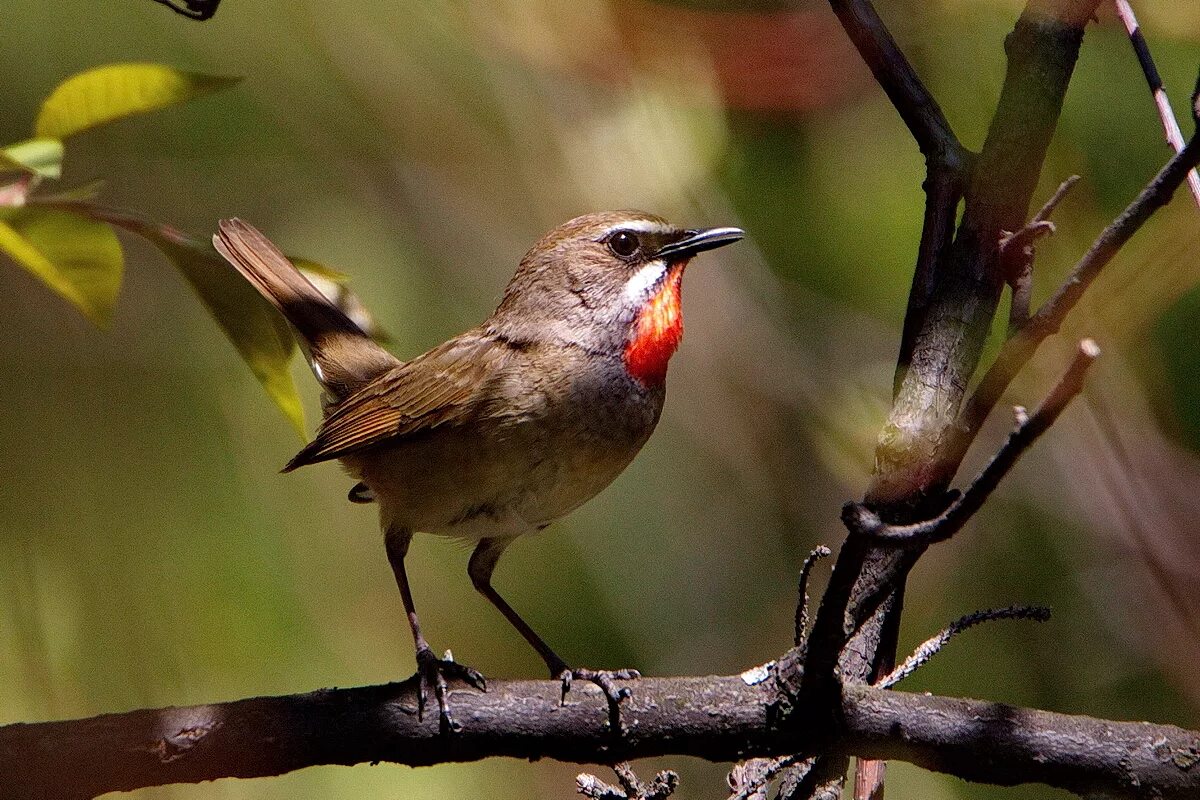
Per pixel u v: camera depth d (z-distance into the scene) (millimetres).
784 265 11562
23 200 5656
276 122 12375
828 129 11406
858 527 4809
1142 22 9922
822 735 6023
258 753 6293
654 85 11086
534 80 11578
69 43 11898
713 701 6172
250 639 10445
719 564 12148
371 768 10312
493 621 11750
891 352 11359
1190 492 9344
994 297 5969
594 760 6301
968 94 10430
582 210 11359
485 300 12211
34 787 6145
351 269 12094
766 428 12062
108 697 9766
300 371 11609
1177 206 9164
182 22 12039
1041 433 4324
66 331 11242
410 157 12000
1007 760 5855
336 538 11219
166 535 10711
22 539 10156
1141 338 9914
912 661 6082
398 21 11812
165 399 11273
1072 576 11055
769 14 11156
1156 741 5793
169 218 12422
